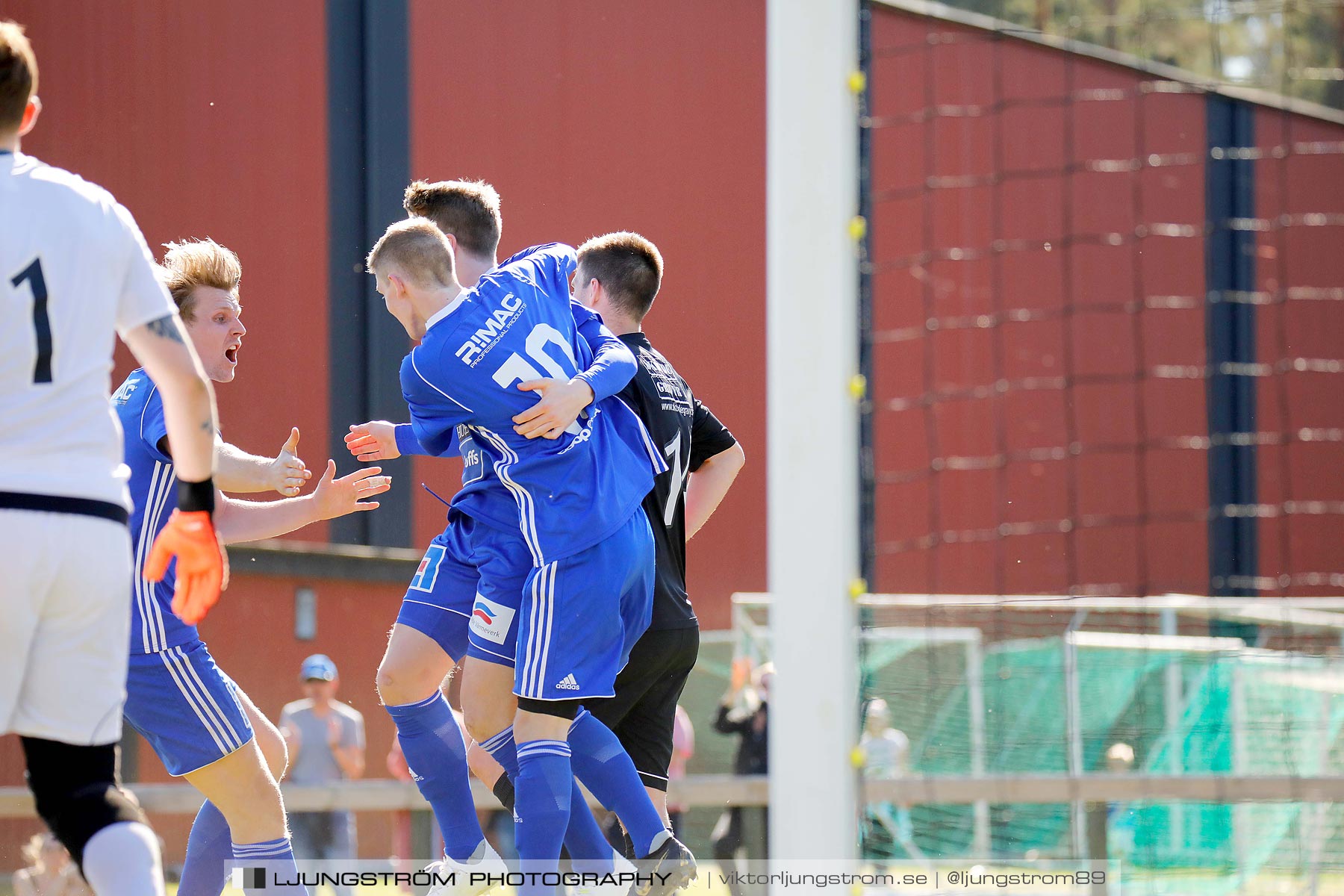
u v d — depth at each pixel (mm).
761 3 39281
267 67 34594
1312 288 49219
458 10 35719
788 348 8703
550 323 11039
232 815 10742
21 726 7379
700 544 36688
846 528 8586
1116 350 45062
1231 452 47344
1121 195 45219
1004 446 42125
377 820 25406
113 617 7555
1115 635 28281
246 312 33344
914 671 28828
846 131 8750
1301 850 22172
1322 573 48562
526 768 10180
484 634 10711
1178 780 13320
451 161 35312
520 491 10500
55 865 14609
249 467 11969
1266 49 48562
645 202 37344
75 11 34750
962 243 41656
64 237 7414
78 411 7383
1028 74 43344
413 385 10750
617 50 37469
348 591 30984
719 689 32125
